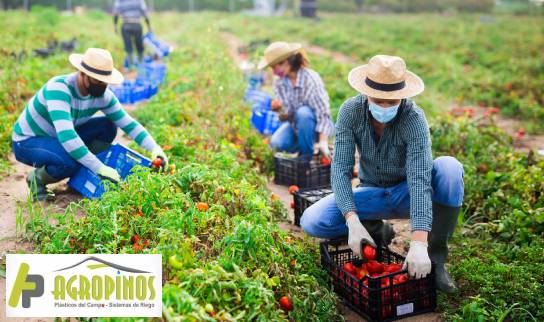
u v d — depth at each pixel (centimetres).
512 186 531
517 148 783
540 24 3466
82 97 453
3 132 633
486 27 2992
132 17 1185
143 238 364
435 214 364
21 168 576
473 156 649
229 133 662
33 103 451
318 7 5316
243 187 423
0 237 405
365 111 355
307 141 588
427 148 345
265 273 317
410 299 344
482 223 482
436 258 370
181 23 2852
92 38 1564
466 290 378
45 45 1366
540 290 363
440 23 3338
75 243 361
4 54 1140
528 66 1418
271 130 738
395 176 374
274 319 295
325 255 371
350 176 366
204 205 387
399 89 332
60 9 3556
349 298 354
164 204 389
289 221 488
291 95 589
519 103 1007
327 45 2047
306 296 328
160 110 745
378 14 5081
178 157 529
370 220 395
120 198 386
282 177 593
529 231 451
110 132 500
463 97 1136
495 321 337
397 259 387
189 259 321
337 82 1119
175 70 1165
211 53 877
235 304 301
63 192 494
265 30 2452
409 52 1822
